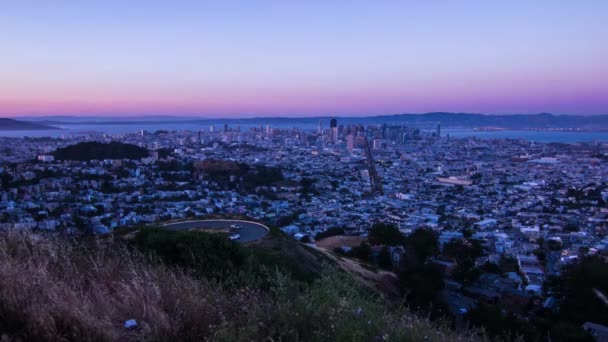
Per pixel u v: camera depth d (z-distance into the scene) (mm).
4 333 2650
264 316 3469
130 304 3447
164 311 3322
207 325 3223
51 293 3053
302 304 3615
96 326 2852
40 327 2684
